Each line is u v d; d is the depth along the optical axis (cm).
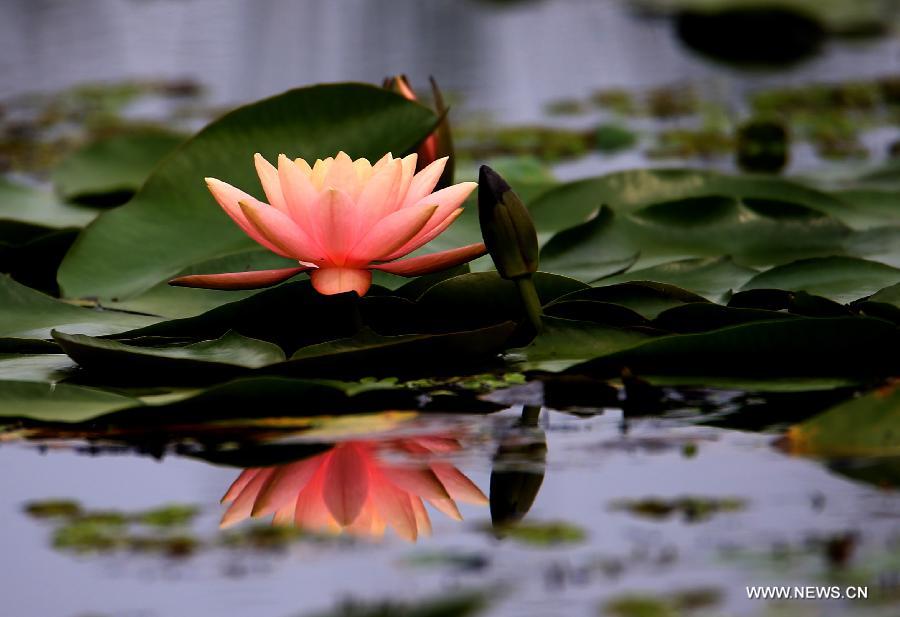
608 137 472
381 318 318
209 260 325
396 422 308
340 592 295
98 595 296
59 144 471
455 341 313
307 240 313
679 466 304
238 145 330
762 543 297
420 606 293
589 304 317
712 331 311
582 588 295
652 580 295
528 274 315
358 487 303
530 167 363
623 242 331
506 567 296
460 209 315
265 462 306
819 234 331
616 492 302
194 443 307
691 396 311
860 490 301
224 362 312
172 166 330
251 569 297
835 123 504
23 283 333
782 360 312
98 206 357
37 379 313
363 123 330
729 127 506
